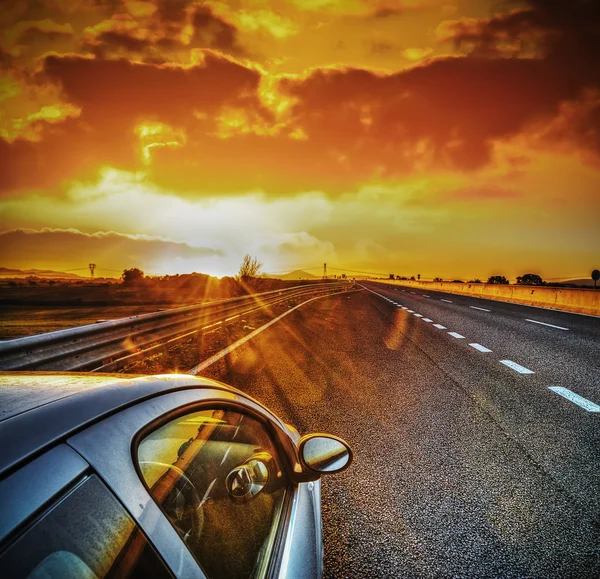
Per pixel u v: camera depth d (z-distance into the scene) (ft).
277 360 25.39
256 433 5.80
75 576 2.19
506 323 45.16
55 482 2.38
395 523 9.28
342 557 8.17
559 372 22.89
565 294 64.28
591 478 11.32
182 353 26.73
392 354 27.86
